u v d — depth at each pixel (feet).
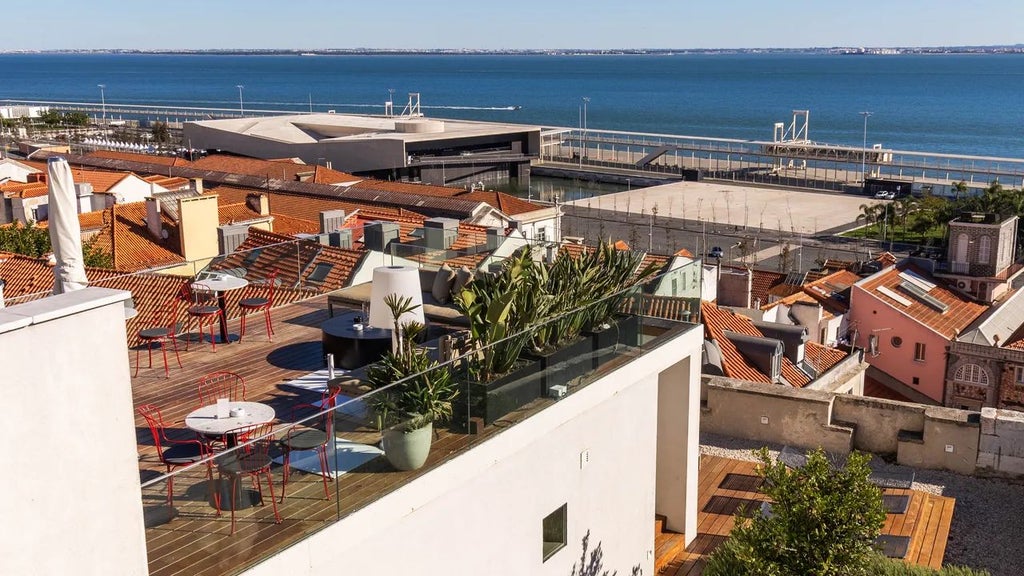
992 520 67.51
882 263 221.05
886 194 414.62
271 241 114.83
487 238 67.15
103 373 25.93
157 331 54.39
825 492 47.32
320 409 45.27
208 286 57.62
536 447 46.29
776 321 147.02
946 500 69.21
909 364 165.99
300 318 62.90
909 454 75.92
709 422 83.61
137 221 135.33
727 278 150.71
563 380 47.73
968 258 183.42
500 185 473.26
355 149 428.15
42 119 614.34
